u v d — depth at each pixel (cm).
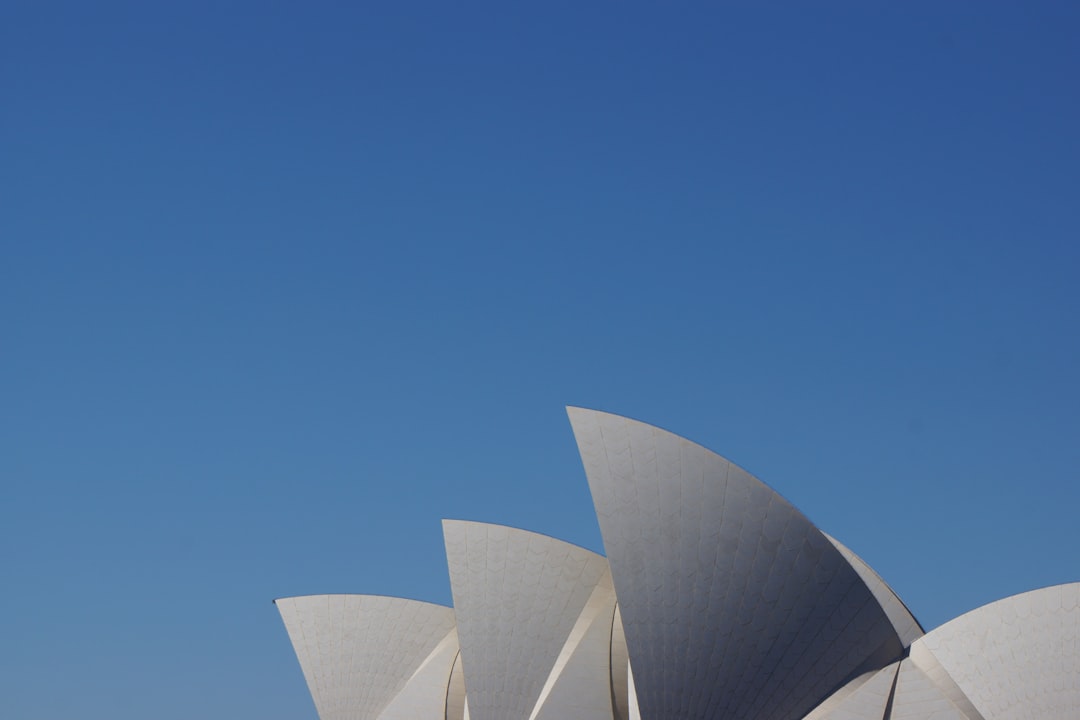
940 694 3938
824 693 4022
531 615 4603
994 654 4069
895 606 4556
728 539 4041
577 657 4525
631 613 4109
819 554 3988
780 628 4041
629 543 4100
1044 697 4038
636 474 4081
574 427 4112
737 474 4006
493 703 4572
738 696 4081
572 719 4466
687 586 4078
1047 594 4112
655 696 4109
